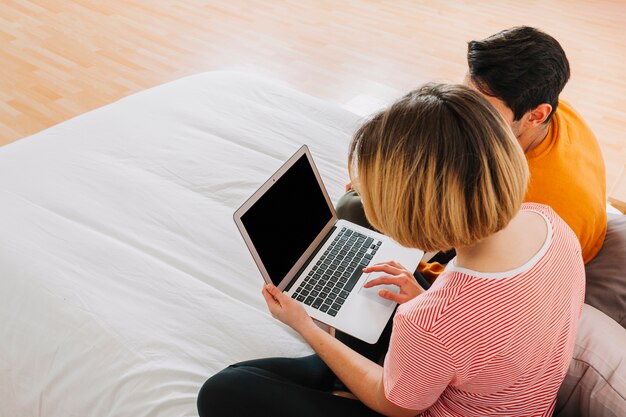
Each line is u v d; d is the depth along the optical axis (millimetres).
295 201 1278
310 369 1104
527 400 783
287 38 3611
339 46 3566
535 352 723
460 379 727
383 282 1134
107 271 1263
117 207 1444
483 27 3934
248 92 2012
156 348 1127
